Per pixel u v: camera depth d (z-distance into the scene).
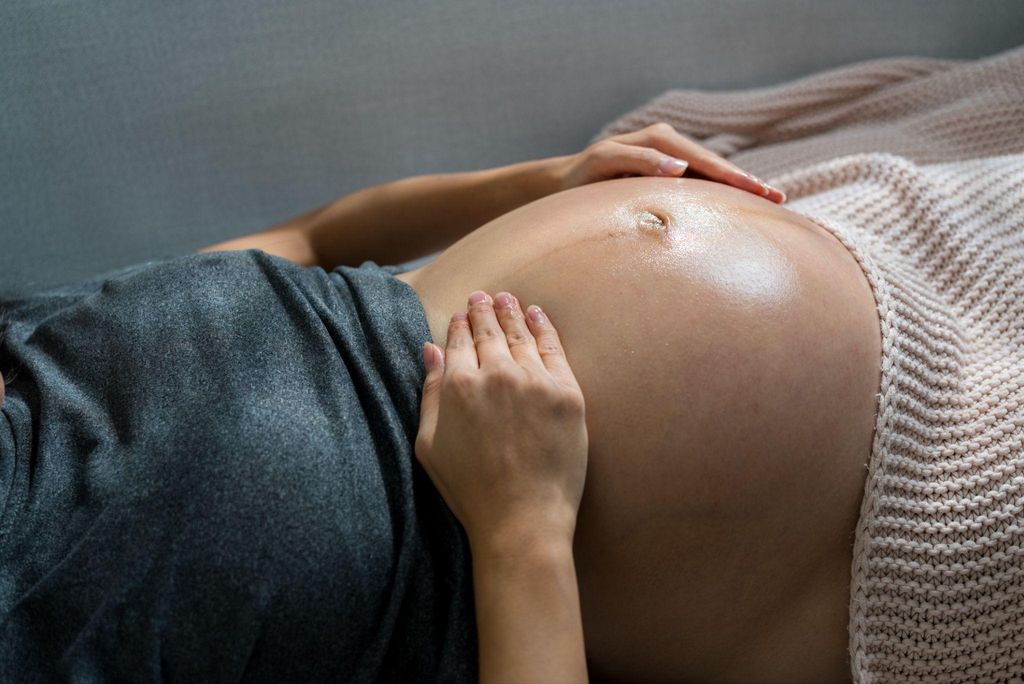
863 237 0.77
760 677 0.68
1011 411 0.65
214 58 1.10
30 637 0.55
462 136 1.19
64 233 1.13
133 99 1.09
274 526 0.54
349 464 0.57
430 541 0.60
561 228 0.70
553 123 1.20
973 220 0.78
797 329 0.63
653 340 0.62
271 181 1.17
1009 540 0.62
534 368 0.59
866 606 0.64
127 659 0.53
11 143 1.07
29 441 0.61
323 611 0.55
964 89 1.03
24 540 0.57
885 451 0.64
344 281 0.71
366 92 1.14
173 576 0.54
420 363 0.64
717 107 1.11
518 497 0.56
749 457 0.60
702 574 0.62
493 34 1.14
